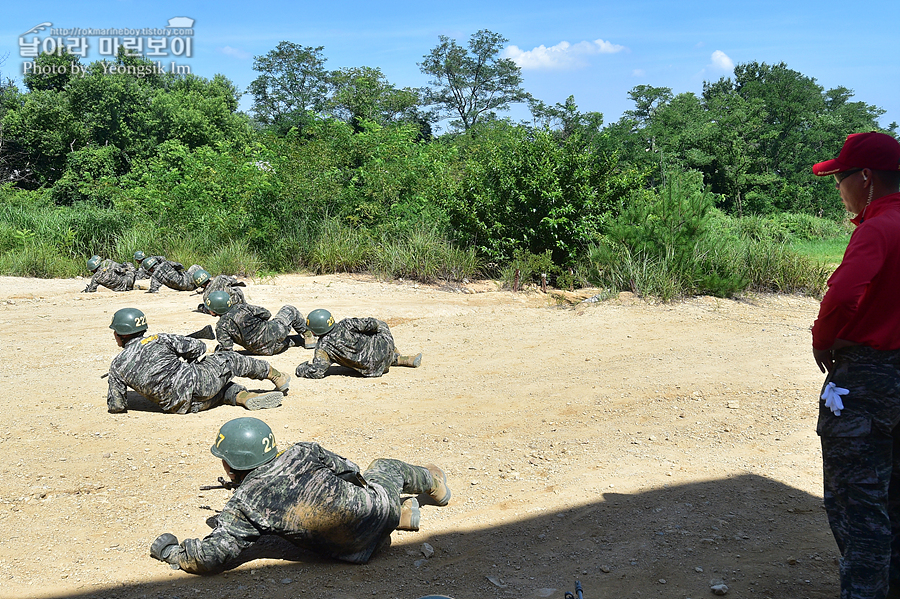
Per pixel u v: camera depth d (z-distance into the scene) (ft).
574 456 16.60
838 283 8.57
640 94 207.82
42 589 10.59
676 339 29.78
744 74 257.14
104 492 14.28
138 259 41.83
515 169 45.39
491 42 262.88
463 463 16.14
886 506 9.05
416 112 253.24
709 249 41.83
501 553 11.92
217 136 155.33
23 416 18.90
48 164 142.51
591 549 12.00
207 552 10.84
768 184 151.84
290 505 11.02
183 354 19.77
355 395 21.49
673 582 10.78
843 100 257.96
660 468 15.83
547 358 26.50
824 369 9.70
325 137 55.16
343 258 45.60
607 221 43.45
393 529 12.09
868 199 9.48
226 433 11.43
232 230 49.67
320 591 10.64
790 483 14.89
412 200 51.47
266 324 26.08
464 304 37.29
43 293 39.27
